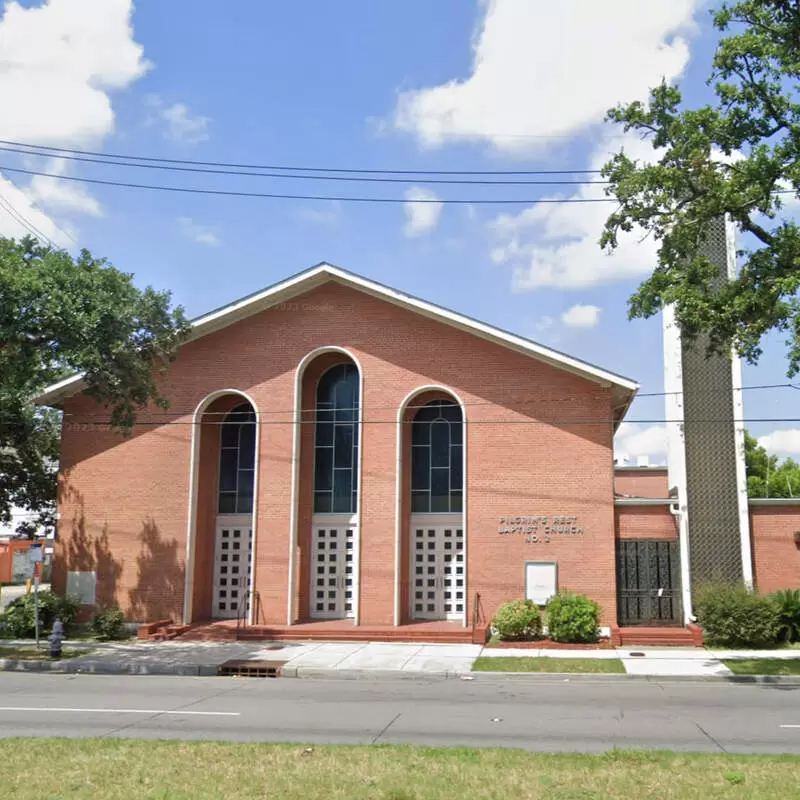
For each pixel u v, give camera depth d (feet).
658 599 85.40
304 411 95.04
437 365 90.94
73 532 94.43
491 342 90.12
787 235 64.49
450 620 90.12
